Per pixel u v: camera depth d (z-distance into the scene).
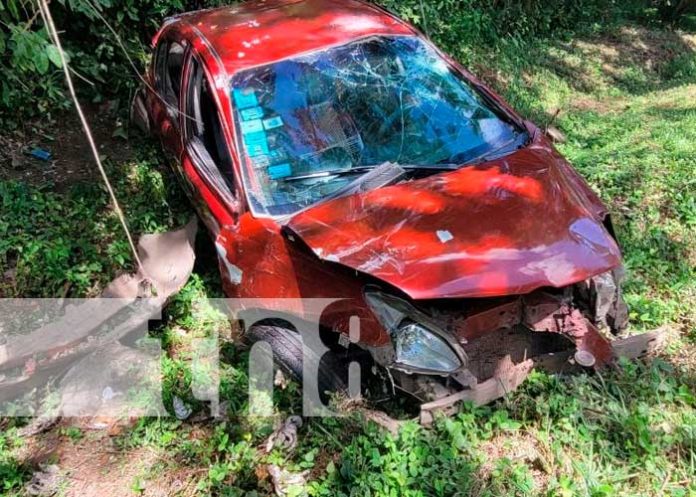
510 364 3.19
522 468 2.91
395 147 3.69
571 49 11.45
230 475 3.17
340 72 3.89
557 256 2.93
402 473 2.92
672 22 14.22
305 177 3.53
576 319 3.09
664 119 8.08
